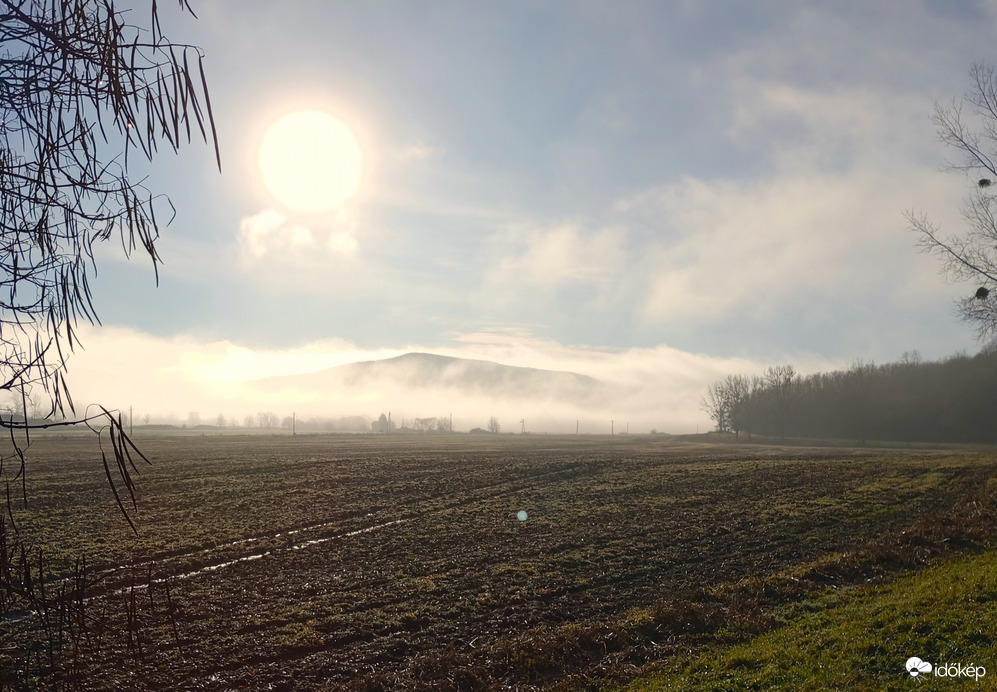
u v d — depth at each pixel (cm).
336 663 1692
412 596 2255
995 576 1570
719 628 1738
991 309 2394
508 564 2673
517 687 1494
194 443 10912
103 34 432
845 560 2267
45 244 454
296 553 2945
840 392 12950
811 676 1226
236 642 1798
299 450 9275
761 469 5675
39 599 470
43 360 442
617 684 1448
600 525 3462
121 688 1477
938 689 1042
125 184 464
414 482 5375
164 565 2622
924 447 9706
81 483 4828
